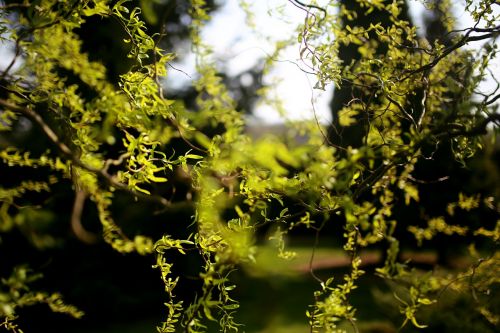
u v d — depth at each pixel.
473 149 1.80
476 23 1.83
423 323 3.26
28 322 6.98
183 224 7.26
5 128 1.68
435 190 5.71
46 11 1.40
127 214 6.22
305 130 2.50
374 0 2.21
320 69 1.87
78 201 1.38
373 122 2.08
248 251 1.26
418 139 1.22
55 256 6.50
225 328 1.63
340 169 1.10
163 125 1.46
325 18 1.79
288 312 5.45
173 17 6.09
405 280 1.59
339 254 12.19
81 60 1.75
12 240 5.72
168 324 1.76
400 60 2.17
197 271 7.75
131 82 1.50
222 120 2.21
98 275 7.25
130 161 1.43
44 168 3.84
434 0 2.22
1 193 1.68
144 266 7.66
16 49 1.38
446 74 2.26
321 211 1.33
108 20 3.79
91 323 7.35
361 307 6.41
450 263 6.18
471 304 2.47
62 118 1.49
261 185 1.33
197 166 1.51
